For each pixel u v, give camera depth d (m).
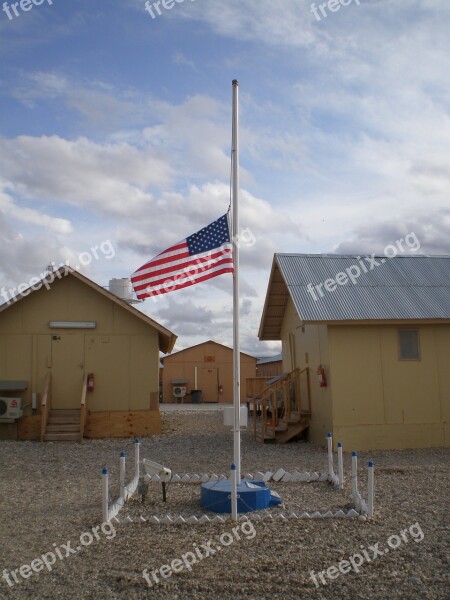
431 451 15.27
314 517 8.29
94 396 19.73
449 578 6.10
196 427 22.50
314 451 15.50
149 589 5.98
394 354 16.20
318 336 16.98
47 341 19.86
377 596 5.71
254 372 42.50
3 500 9.95
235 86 10.30
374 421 15.83
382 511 8.68
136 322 20.22
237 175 10.26
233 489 8.24
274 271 19.19
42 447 16.81
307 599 5.70
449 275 18.42
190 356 41.84
